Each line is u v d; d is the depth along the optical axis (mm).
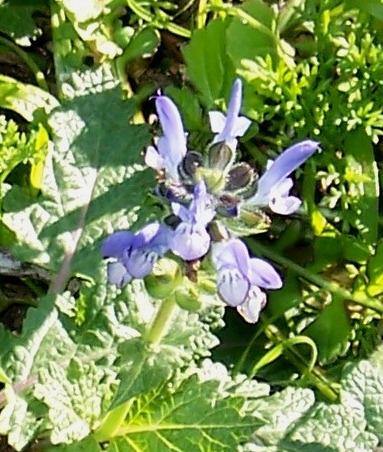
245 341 193
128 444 159
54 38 195
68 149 177
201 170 129
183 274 134
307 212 197
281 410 172
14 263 184
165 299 141
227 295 127
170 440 155
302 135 195
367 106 191
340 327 194
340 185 195
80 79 180
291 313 197
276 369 194
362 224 196
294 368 194
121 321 164
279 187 134
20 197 172
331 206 194
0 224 177
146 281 135
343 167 195
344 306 195
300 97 193
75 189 175
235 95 129
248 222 132
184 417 155
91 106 179
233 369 189
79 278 185
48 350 161
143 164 178
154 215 175
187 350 156
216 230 129
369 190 196
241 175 133
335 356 193
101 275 171
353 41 193
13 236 178
